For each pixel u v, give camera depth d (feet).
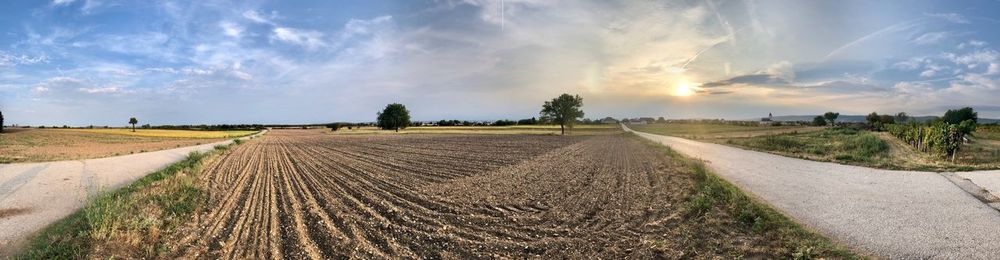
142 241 25.07
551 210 33.71
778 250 23.31
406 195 40.34
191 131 335.06
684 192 39.58
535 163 68.23
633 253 23.58
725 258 22.52
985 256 22.58
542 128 351.05
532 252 24.00
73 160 85.30
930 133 83.20
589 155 83.41
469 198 38.68
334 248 24.58
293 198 39.40
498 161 72.54
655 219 30.45
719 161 71.87
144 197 37.52
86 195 42.16
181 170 59.62
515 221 30.50
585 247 24.70
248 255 23.39
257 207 35.40
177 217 30.86
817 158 75.31
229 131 357.61
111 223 26.78
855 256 22.18
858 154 83.15
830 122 351.67
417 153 93.04
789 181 48.29
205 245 25.14
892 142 114.01
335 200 38.29
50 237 25.62
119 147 137.08
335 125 393.50
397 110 327.06
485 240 26.13
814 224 28.60
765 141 129.59
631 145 119.44
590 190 42.22
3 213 33.71
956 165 61.00
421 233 27.55
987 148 85.56
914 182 47.44
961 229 27.61
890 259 22.12
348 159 80.18
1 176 58.34
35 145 148.46
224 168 66.28
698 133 230.68
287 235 27.14
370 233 27.55
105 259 21.93
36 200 39.50
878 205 34.88
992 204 35.45
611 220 30.48
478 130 306.96
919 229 27.58
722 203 33.83
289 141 169.58
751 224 28.22
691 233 26.78
